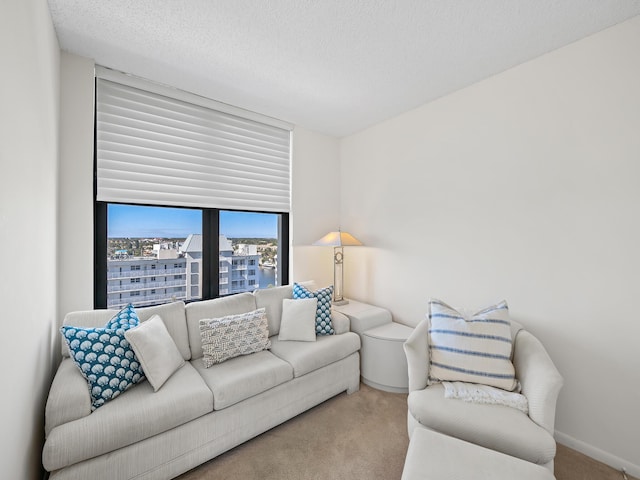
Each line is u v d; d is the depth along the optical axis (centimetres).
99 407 139
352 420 200
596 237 169
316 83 228
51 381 158
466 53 189
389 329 257
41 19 133
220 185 267
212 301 226
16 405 100
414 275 270
